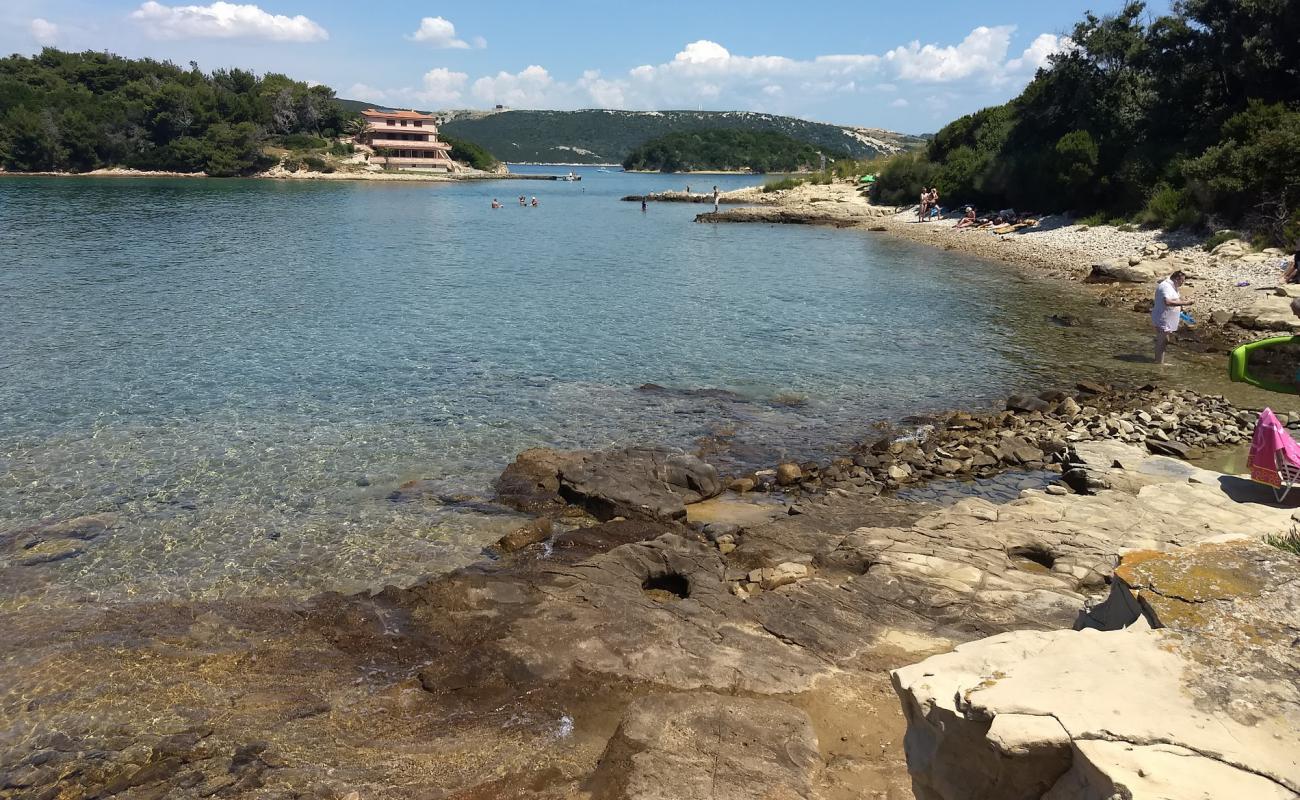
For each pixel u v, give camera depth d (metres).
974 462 14.29
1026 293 31.25
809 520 11.41
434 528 11.82
